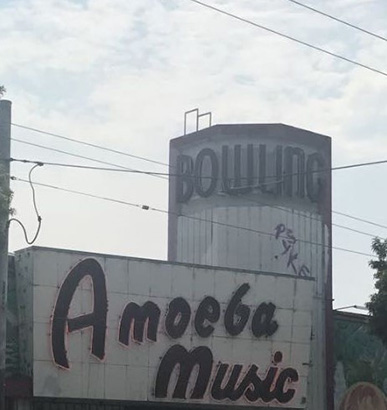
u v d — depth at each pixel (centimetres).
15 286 3172
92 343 3198
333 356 4281
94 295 3212
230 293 3534
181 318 3406
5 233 2467
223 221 4400
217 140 4472
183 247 4522
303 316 3719
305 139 4494
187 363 3412
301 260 4403
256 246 4369
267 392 3616
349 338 4362
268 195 4394
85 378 3183
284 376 3662
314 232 4466
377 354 4419
